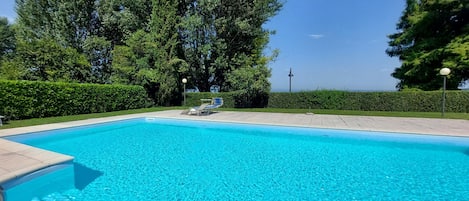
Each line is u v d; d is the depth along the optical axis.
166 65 17.67
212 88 22.23
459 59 14.48
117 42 21.50
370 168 4.99
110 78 18.47
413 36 17.58
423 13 16.61
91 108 13.80
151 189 3.93
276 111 14.88
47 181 4.04
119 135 8.69
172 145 7.10
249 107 18.12
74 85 12.90
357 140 7.69
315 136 8.34
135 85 17.48
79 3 19.52
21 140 7.41
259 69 16.59
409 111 14.05
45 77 16.36
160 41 17.84
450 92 13.20
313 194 3.74
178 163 5.32
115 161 5.45
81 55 18.23
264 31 20.14
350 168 5.01
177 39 19.09
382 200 3.52
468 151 6.39
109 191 3.85
